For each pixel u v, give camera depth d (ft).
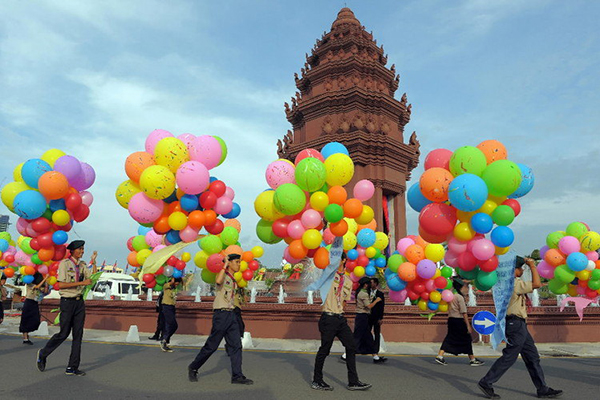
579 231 29.27
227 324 21.76
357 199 23.75
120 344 36.68
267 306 41.86
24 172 25.08
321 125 84.23
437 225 20.45
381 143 80.23
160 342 35.70
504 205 20.10
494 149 20.59
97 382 21.34
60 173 24.90
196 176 21.70
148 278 34.17
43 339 39.37
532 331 40.09
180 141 22.84
